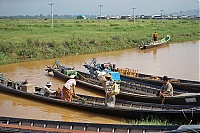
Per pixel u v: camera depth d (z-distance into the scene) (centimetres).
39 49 3130
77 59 3100
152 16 18650
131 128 912
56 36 4088
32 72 2373
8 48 2944
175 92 1494
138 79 1823
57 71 2136
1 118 1102
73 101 1465
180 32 5866
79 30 5656
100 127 957
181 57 3206
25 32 4897
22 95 1617
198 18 15275
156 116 1114
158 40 4650
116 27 6594
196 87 1572
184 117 1041
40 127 1012
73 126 995
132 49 4041
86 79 1897
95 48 3694
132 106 1298
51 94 1539
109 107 1255
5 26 6147
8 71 2420
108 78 1347
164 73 2306
